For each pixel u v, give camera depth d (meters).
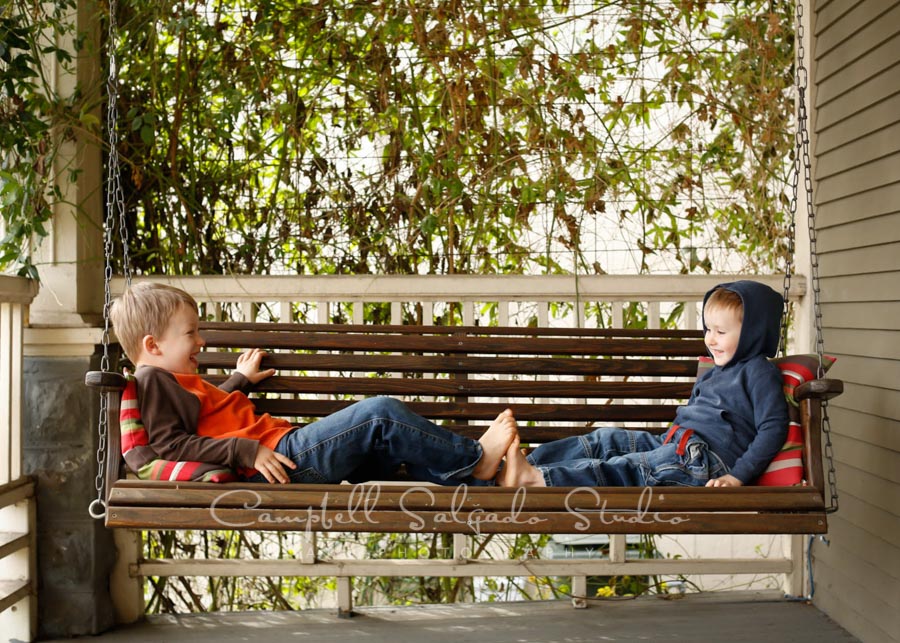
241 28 3.30
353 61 3.28
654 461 2.18
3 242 2.74
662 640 2.81
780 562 3.17
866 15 2.66
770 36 3.24
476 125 3.29
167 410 2.07
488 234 3.36
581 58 3.27
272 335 2.73
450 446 2.12
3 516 2.87
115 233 3.17
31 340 2.89
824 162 2.99
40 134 2.77
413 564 3.05
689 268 3.38
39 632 2.90
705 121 3.32
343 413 2.12
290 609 3.40
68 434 2.91
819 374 2.05
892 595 2.55
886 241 2.59
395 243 3.38
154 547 3.36
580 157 3.27
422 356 2.77
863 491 2.75
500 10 3.25
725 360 2.29
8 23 2.60
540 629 2.93
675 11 3.32
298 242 3.38
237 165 3.34
